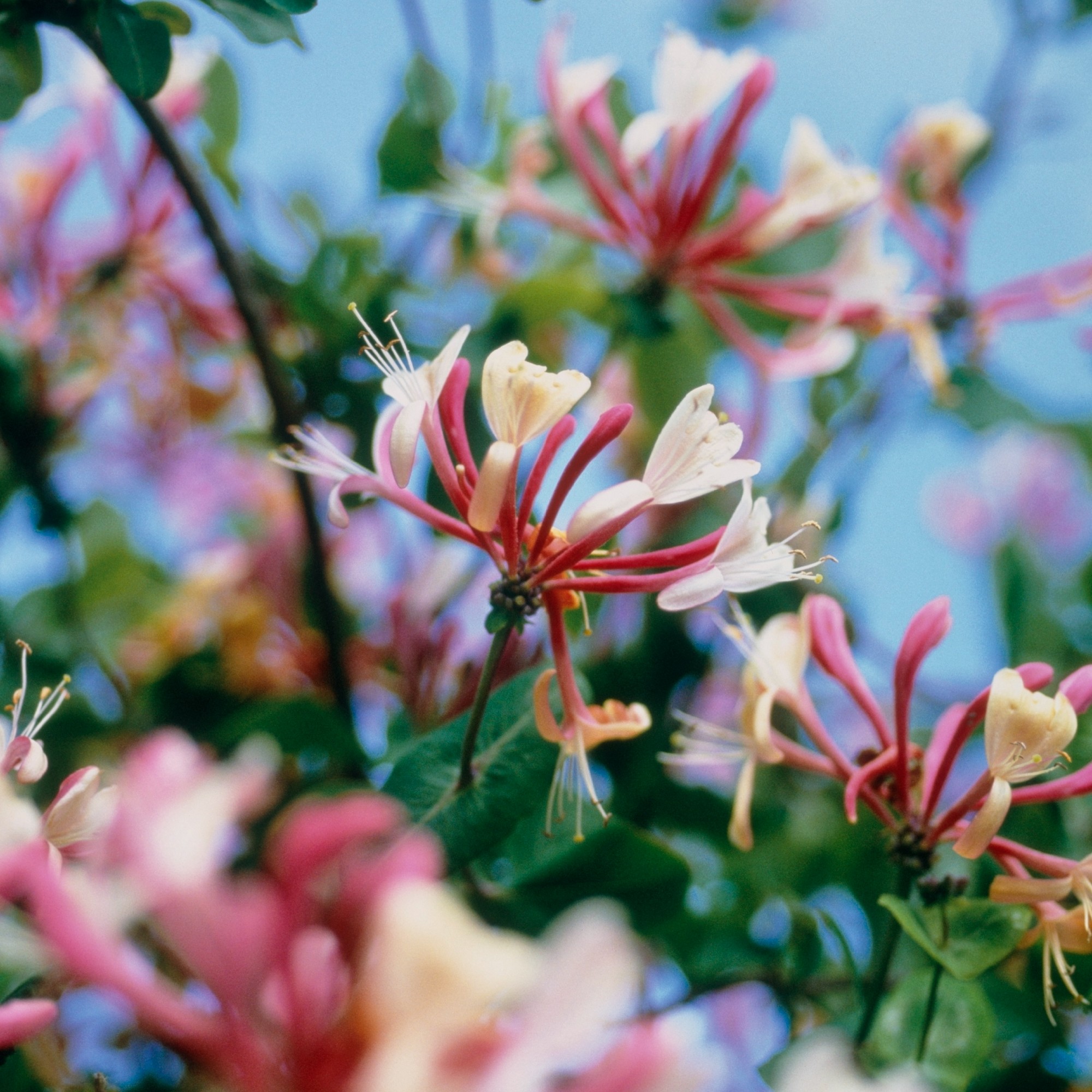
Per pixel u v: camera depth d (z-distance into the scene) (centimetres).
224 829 27
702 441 51
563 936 26
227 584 61
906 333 62
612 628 60
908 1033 52
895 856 52
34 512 61
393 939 26
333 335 60
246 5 54
